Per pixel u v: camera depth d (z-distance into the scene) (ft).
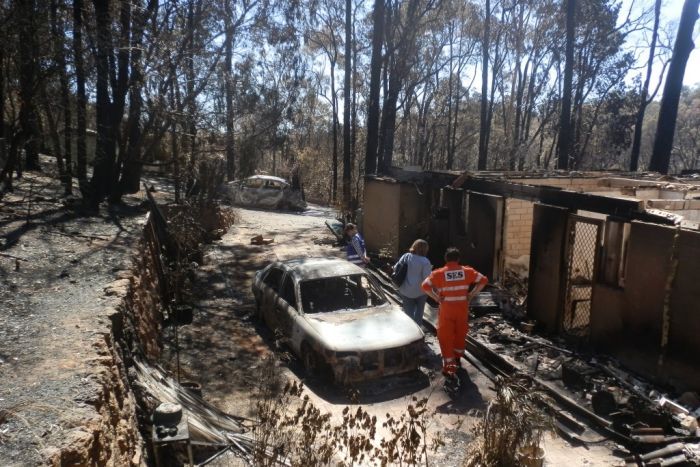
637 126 99.86
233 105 46.98
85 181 37.81
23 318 15.10
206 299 33.32
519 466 15.12
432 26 83.61
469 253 35.55
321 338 21.97
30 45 30.91
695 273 19.92
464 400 20.90
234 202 80.74
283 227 63.98
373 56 65.10
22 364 11.98
